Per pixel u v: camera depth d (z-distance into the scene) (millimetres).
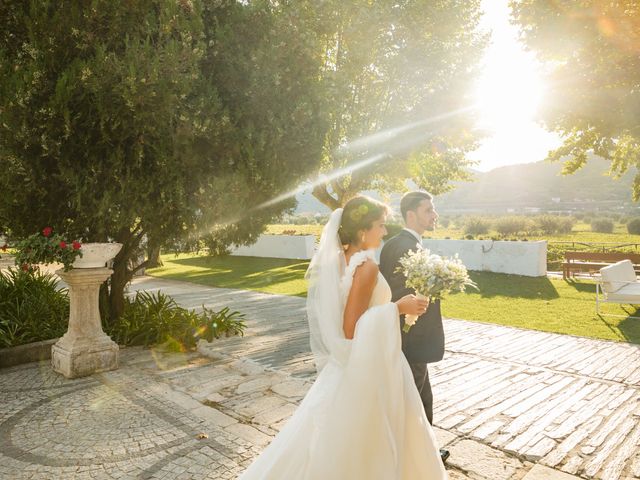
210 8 6906
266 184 6879
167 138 6078
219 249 7621
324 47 14859
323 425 2395
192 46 6371
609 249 20688
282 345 7578
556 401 5023
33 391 5438
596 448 3918
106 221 6305
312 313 2725
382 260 3584
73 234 6332
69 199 6059
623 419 4512
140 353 7105
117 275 7844
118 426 4426
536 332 8375
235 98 6957
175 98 5742
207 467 3621
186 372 6137
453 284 2555
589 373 5980
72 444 4059
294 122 6996
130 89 5480
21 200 5742
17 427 4441
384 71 15219
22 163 5391
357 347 2414
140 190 6066
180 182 6191
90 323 6180
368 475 2354
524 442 4051
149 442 4078
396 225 17016
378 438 2393
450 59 14820
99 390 5453
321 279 2627
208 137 6234
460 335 8203
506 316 9898
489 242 16812
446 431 4301
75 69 5492
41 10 5617
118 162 5875
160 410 4812
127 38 5590
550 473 3496
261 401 5055
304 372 6152
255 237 7719
